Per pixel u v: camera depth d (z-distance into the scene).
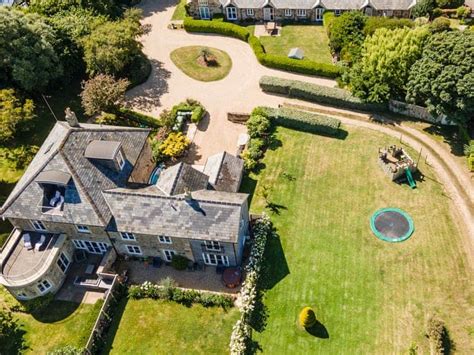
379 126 69.25
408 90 64.75
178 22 94.69
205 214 51.69
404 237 55.62
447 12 84.56
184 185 55.16
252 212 60.00
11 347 50.91
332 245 55.88
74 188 53.75
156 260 56.59
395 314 49.28
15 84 74.12
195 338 49.69
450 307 49.22
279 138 68.88
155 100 77.12
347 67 77.06
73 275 56.44
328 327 49.06
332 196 60.84
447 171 61.97
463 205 58.06
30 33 72.62
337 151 66.25
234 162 62.28
